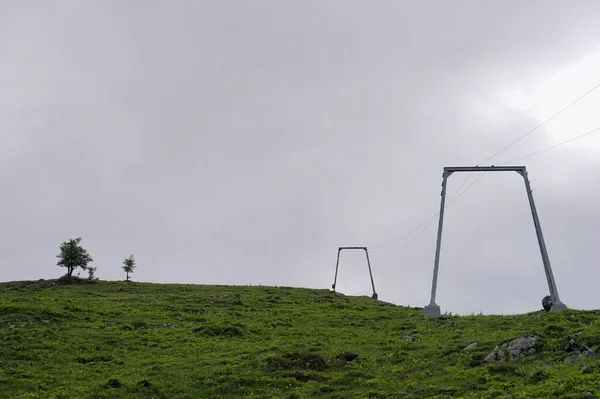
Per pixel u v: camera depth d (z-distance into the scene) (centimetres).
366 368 3478
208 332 4897
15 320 4966
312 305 6712
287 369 3522
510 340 3328
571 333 3281
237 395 3173
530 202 4706
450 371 3131
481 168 4781
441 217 4881
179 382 3412
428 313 4988
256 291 8050
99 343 4509
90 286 8375
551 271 4503
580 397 2234
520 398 2392
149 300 6862
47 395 3291
